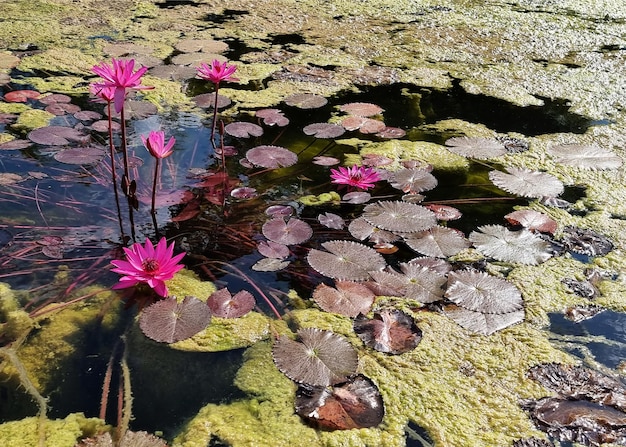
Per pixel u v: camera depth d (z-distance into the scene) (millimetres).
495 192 1854
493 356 1235
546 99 2512
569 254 1566
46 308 1293
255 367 1176
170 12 3385
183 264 1429
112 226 1576
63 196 1694
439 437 1052
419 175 1855
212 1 3637
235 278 1417
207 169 1882
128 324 1264
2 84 2326
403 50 3008
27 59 2586
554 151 2090
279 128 2166
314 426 1061
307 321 1297
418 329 1294
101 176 1808
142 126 2107
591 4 3951
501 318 1331
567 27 3451
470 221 1694
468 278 1423
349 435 1045
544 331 1310
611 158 2039
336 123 2213
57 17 3166
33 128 2018
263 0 3738
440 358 1224
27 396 1091
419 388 1151
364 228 1594
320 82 2572
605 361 1232
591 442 1051
